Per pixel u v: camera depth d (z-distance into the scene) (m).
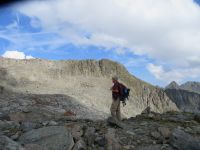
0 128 14.95
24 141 12.49
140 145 13.16
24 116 22.06
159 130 14.30
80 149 12.38
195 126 16.06
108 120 15.02
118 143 12.90
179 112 19.38
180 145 12.93
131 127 15.13
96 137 13.27
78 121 16.58
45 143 12.16
